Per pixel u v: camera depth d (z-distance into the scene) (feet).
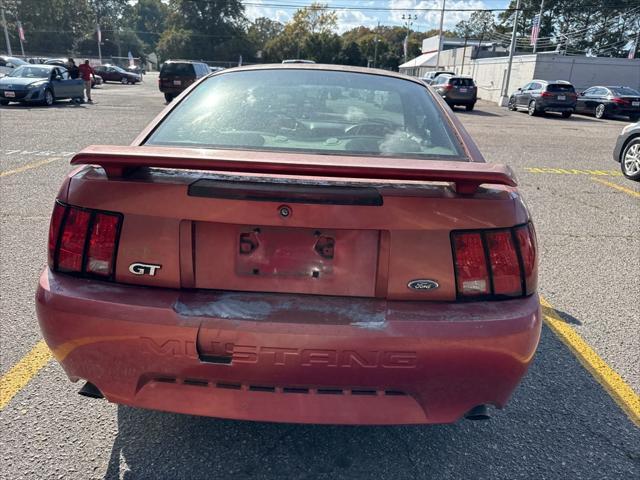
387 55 287.89
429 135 8.10
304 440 7.67
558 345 10.61
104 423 7.82
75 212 6.17
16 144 32.09
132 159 5.62
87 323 5.88
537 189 25.62
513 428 8.09
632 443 7.82
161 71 72.23
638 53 216.74
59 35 279.08
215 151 5.92
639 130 28.02
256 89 8.94
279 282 6.11
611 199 23.89
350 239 6.01
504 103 99.19
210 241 6.06
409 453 7.49
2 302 11.37
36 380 8.75
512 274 6.08
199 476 6.89
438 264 5.96
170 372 5.88
